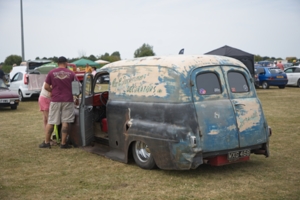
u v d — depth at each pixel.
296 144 7.84
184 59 5.76
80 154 7.35
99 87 7.73
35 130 10.16
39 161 6.87
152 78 5.93
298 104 14.72
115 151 6.81
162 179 5.64
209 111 5.46
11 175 6.01
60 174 6.03
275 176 5.72
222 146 5.46
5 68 38.72
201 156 5.34
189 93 5.45
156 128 5.66
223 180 5.55
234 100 5.76
